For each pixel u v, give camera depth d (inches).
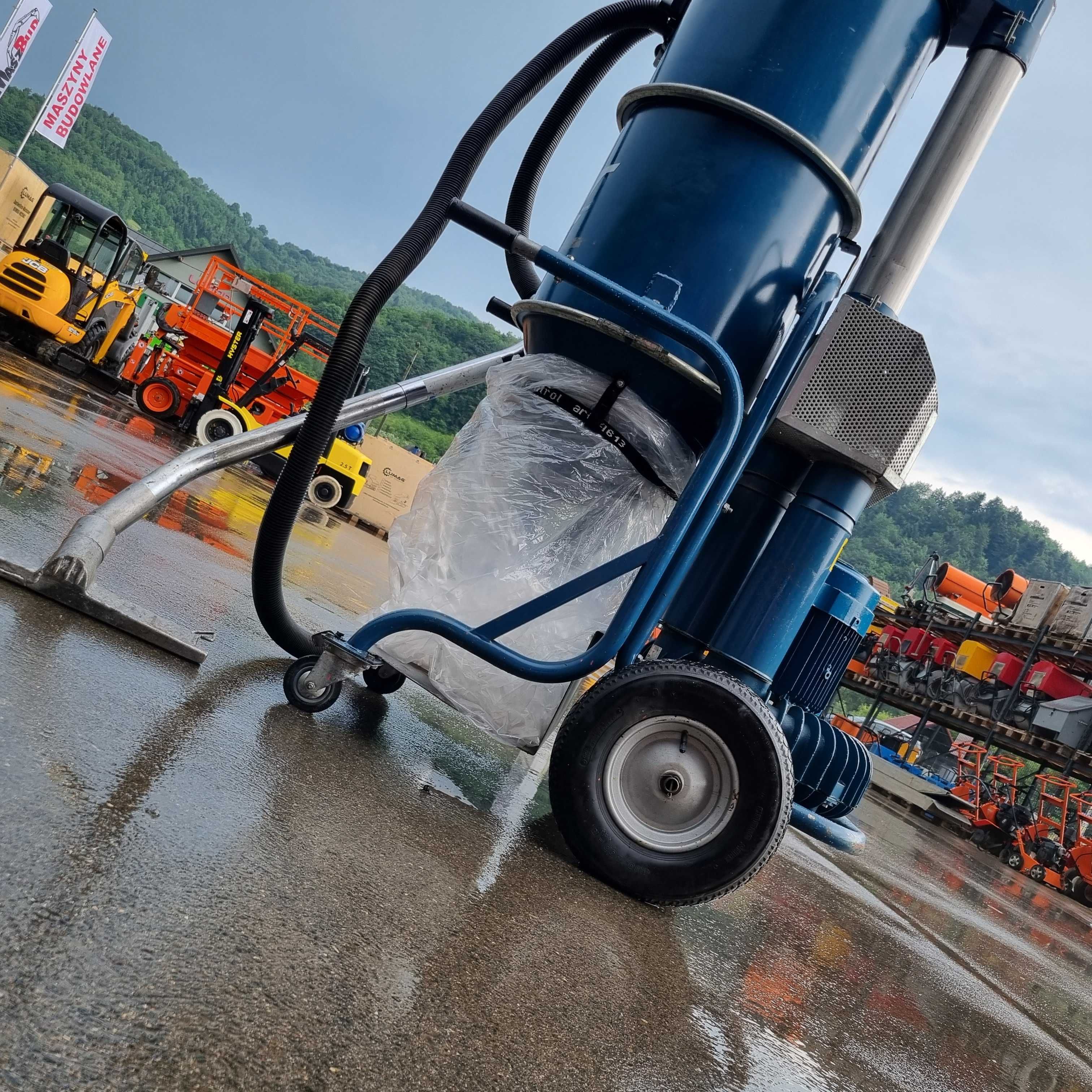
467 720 167.5
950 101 127.9
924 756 782.5
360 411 125.7
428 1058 49.7
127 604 113.2
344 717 121.4
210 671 111.4
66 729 72.8
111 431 360.8
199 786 73.6
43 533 131.2
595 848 97.7
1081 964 247.6
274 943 54.7
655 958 83.9
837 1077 76.0
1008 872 521.7
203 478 384.2
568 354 114.9
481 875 83.4
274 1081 42.2
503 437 113.5
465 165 111.3
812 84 112.6
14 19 772.6
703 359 104.0
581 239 115.7
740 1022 78.4
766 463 121.6
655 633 130.1
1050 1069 111.3
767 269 112.1
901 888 231.9
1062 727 595.8
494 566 111.2
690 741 99.0
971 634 748.6
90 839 57.2
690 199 110.7
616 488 112.5
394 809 90.6
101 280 608.4
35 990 41.7
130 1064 39.4
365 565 375.9
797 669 147.9
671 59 120.4
